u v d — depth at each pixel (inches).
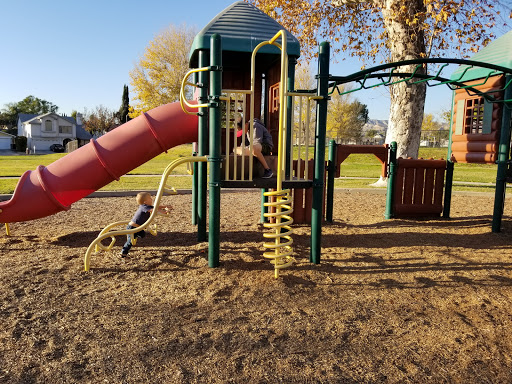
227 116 194.2
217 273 189.2
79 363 113.7
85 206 367.6
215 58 182.2
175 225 293.1
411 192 338.3
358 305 157.3
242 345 125.0
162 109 253.9
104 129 3129.9
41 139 2891.2
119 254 217.2
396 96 533.3
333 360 118.4
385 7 550.3
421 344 128.8
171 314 145.3
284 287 173.5
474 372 114.1
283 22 738.8
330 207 314.7
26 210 230.8
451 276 192.2
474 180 688.4
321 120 198.4
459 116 334.3
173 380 107.0
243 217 326.3
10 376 106.8
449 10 500.1
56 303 153.2
